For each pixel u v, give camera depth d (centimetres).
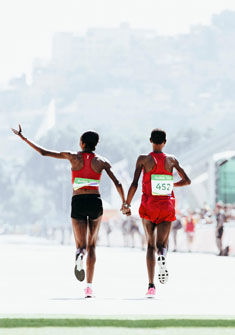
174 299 2284
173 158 2289
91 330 1538
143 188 2278
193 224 7244
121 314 1830
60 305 2062
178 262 4731
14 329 1545
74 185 2244
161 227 2255
